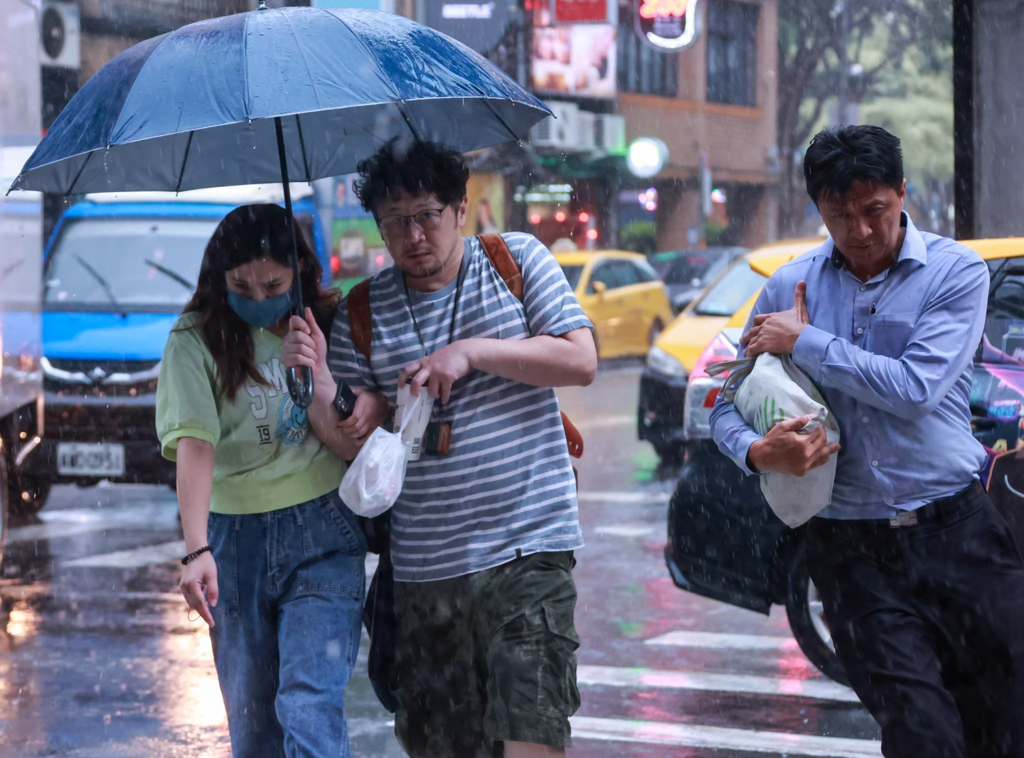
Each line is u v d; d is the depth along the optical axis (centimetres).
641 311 3528
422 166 529
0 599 1199
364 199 542
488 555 538
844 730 838
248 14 532
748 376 541
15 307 1320
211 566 534
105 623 1115
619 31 5731
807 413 519
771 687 930
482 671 554
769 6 6388
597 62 5509
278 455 555
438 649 555
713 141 6250
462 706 561
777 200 6519
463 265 555
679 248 6119
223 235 540
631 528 1497
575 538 544
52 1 3422
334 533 558
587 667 981
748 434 536
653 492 1731
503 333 547
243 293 542
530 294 551
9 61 1294
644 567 1308
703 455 880
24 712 888
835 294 539
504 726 521
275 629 562
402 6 3353
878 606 520
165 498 1738
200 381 545
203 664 1000
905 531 521
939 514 520
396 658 571
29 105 1384
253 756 561
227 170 613
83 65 3647
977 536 520
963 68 1171
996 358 850
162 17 3816
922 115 6444
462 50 548
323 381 552
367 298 561
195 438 540
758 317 546
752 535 854
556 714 519
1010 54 1153
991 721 524
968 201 1175
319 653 538
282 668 539
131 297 1627
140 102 504
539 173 5366
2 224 1261
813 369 523
